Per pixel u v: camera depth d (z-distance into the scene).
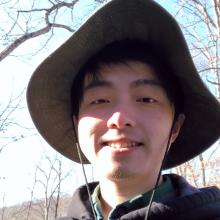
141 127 0.31
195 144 0.39
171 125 0.34
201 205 0.31
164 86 0.33
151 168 0.32
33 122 0.39
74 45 0.34
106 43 0.35
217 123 0.37
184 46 0.32
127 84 0.32
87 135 0.32
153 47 0.35
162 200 0.31
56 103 0.39
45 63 0.35
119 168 0.30
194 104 0.37
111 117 0.31
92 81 0.33
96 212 0.34
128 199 0.32
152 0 0.32
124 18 0.33
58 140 0.41
